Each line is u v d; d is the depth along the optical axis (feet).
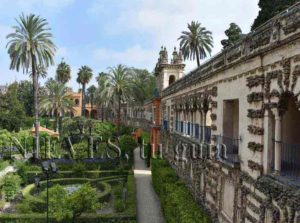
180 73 191.72
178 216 73.31
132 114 394.73
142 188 137.39
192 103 96.68
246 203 53.21
